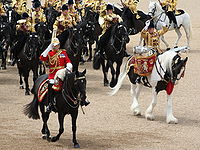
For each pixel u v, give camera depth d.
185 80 44.25
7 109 35.66
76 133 30.38
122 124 32.28
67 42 41.06
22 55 39.91
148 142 28.86
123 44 40.91
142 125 32.12
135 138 29.55
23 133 30.39
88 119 33.25
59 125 30.86
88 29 49.69
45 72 44.06
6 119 33.28
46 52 28.00
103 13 44.53
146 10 81.75
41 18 44.44
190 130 31.16
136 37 66.31
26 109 29.30
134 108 34.12
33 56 39.62
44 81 28.73
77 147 27.66
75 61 41.16
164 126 31.94
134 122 32.75
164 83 32.44
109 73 47.66
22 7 51.25
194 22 75.06
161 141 29.08
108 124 32.25
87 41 51.72
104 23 42.38
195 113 34.81
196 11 84.56
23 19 42.59
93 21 50.28
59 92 27.20
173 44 60.28
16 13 50.72
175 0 54.03
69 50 40.72
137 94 34.50
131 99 38.50
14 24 49.41
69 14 42.19
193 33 67.50
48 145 28.17
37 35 40.84
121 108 36.00
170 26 54.22
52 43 28.02
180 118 33.69
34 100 29.05
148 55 32.38
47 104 27.80
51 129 31.12
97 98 38.72
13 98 38.88
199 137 29.84
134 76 33.84
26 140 29.06
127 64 34.34
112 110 35.44
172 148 27.88
